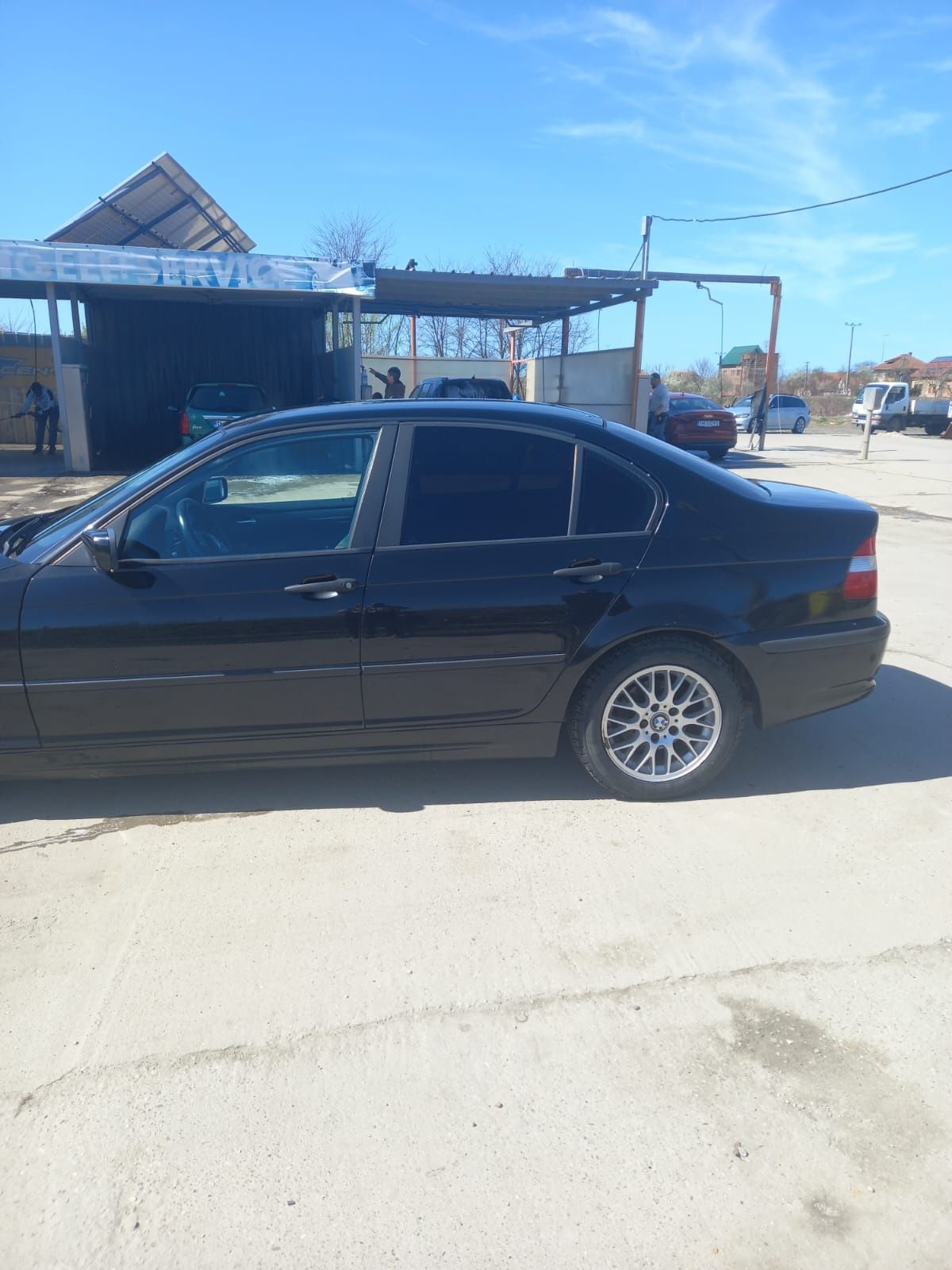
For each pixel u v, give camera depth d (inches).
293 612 146.9
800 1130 96.0
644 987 117.7
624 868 144.3
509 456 154.0
